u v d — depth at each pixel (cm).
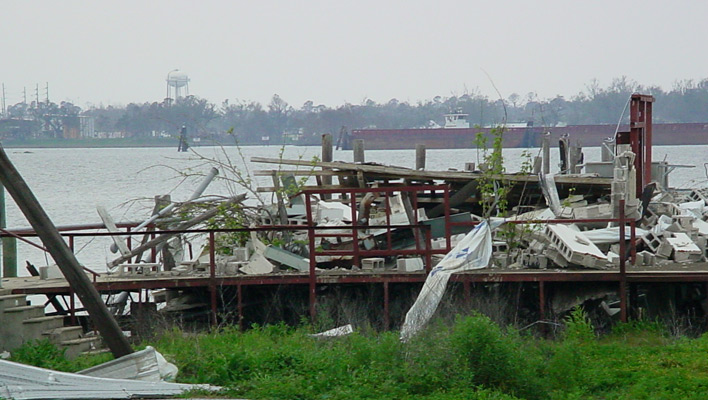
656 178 5891
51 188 11275
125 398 2145
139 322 3375
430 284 3222
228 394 2173
